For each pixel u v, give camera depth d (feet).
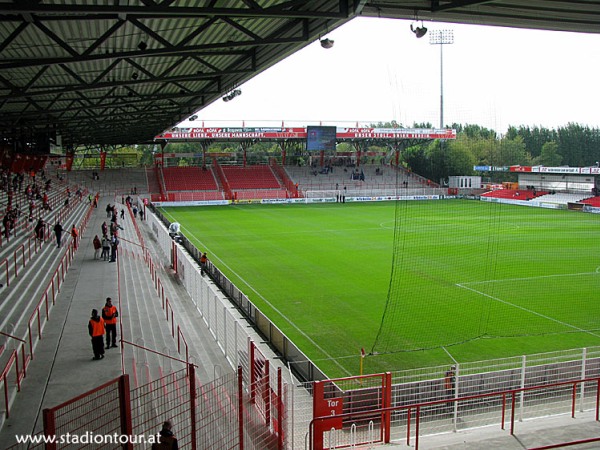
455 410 36.65
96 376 37.58
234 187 247.29
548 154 273.95
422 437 33.71
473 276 92.43
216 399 32.58
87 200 175.52
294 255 111.45
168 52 41.96
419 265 100.99
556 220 173.47
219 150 375.45
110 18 36.99
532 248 120.67
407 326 65.26
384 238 134.51
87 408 29.50
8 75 63.46
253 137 230.48
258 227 156.25
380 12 36.32
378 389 39.75
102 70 64.64
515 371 44.01
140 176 242.37
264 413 32.91
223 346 49.80
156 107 99.45
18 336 45.01
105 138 196.34
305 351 56.80
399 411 40.24
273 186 253.44
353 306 73.77
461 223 164.76
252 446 29.94
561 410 40.73
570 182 225.56
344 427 38.27
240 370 28.76
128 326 51.52
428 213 191.01
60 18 37.37
